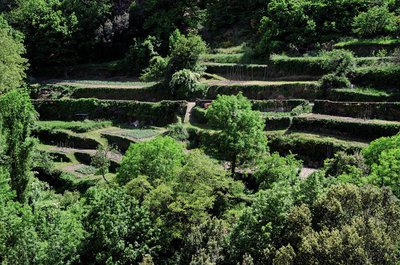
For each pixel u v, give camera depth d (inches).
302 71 2428.6
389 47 2301.9
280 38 2726.4
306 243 773.9
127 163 1371.8
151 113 2586.1
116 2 3627.0
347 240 767.7
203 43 2787.9
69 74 3442.4
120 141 2372.0
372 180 1068.5
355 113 1957.4
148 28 3432.6
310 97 2220.7
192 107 2500.0
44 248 885.2
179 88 2635.3
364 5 2605.8
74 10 3572.8
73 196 1681.8
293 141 1888.5
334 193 887.1
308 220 856.9
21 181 1342.3
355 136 1833.2
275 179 1444.4
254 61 2731.3
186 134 2228.1
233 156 1700.3
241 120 1688.0
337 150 1755.7
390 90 2028.8
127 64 3260.3
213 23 3297.2
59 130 2615.7
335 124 1888.5
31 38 3390.7
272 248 838.5
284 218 908.6
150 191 1093.8
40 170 2169.0
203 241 929.5
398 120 1846.7
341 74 2188.7
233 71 2689.5
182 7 3361.2
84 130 2596.0
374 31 2464.3
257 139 1701.5
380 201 876.6
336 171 1409.9
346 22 2605.8
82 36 3452.3
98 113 2787.9
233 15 3292.3
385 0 2576.3
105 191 1034.7
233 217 1152.8
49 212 997.2
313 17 2689.5
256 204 968.3
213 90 2539.4
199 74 2687.0
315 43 2603.3
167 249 1016.2
